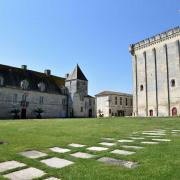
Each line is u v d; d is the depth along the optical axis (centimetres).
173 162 648
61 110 5981
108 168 621
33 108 5338
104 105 7419
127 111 7744
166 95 4691
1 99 4806
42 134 1365
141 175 554
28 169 647
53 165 674
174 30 4688
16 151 855
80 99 6194
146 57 5225
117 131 1510
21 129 1692
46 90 5681
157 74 4938
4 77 5025
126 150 836
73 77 6228
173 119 2673
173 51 4675
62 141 1065
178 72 4525
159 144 919
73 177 561
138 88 5328
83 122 2423
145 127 1825
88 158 741
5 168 657
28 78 5519
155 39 5044
